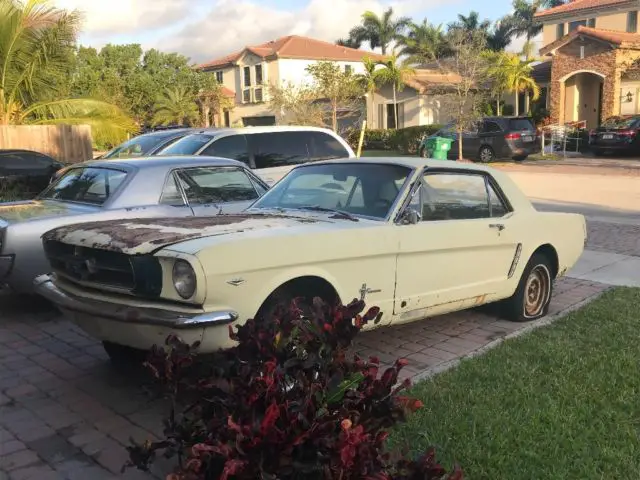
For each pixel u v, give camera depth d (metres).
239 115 49.28
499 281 5.80
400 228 4.84
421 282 5.05
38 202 7.11
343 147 11.11
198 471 2.27
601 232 11.01
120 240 4.14
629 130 26.02
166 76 46.31
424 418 3.90
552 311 6.62
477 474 3.33
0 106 18.67
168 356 2.74
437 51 43.28
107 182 6.93
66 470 3.52
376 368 2.69
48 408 4.30
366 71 37.47
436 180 5.33
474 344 5.56
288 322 2.75
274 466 2.28
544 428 3.80
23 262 5.90
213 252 3.79
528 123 25.98
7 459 3.64
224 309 3.85
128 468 3.51
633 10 34.94
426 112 35.06
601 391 4.32
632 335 5.50
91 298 4.24
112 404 4.36
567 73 30.72
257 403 2.42
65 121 19.30
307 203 5.43
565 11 37.75
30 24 18.25
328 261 4.36
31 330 5.98
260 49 47.16
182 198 6.98
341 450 2.23
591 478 3.29
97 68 43.44
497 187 5.91
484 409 4.04
